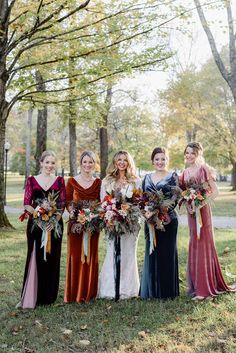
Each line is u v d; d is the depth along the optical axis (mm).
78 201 5312
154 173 5480
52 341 4086
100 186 5516
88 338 4145
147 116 34312
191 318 4516
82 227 5207
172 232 5285
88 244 5250
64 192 5328
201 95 27266
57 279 5254
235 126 28719
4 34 10102
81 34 10492
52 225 5051
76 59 10789
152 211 5090
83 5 9578
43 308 5051
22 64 11227
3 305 5168
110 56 10352
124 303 5160
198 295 5227
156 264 5289
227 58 29281
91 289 5328
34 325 4508
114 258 5391
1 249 8867
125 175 5477
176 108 27281
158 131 35656
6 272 6836
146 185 5418
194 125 29859
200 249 5289
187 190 5195
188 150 5441
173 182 5340
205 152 33562
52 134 51250
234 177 37406
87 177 5465
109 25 9883
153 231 5203
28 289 5078
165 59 10703
